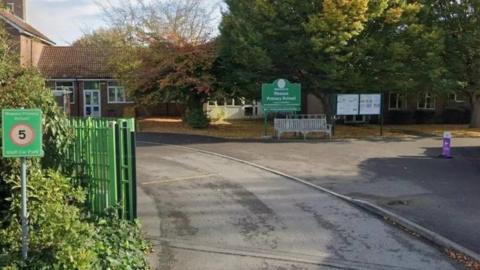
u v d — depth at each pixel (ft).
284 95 78.28
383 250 25.53
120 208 25.67
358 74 76.28
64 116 24.81
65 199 22.95
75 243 18.97
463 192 38.52
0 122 21.01
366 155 58.03
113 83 137.49
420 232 28.22
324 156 57.00
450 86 83.71
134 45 100.22
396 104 114.62
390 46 76.59
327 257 24.49
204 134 83.20
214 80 85.87
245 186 40.65
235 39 78.95
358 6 72.74
